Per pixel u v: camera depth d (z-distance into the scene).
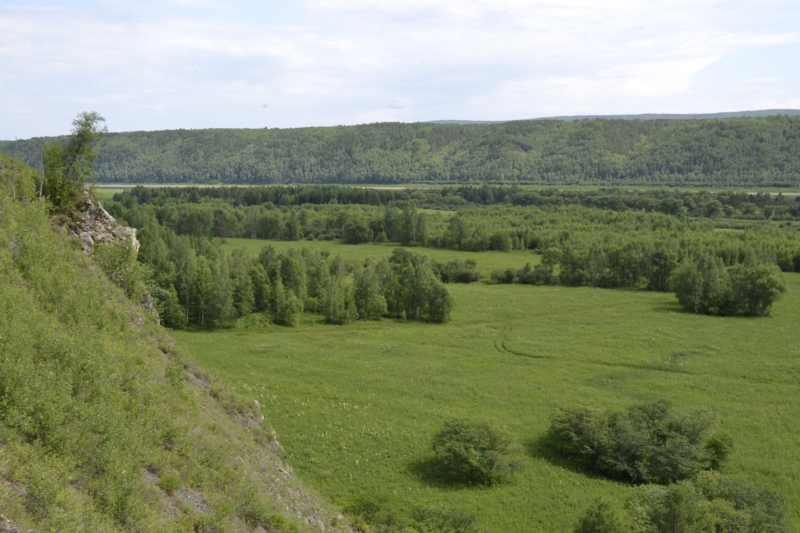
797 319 116.19
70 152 47.78
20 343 25.47
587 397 75.44
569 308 127.50
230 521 26.00
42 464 20.17
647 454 55.28
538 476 54.69
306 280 131.75
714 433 61.53
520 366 89.19
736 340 101.44
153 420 28.42
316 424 66.25
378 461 57.44
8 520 16.64
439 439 57.34
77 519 18.67
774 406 71.88
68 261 39.22
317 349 97.69
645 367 88.06
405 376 84.25
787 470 55.34
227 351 95.56
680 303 129.25
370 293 122.25
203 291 111.12
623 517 44.47
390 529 41.84
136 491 22.44
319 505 37.62
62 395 24.02
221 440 32.69
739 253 164.38
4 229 35.41
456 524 43.25
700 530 38.94
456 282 158.62
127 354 33.00
